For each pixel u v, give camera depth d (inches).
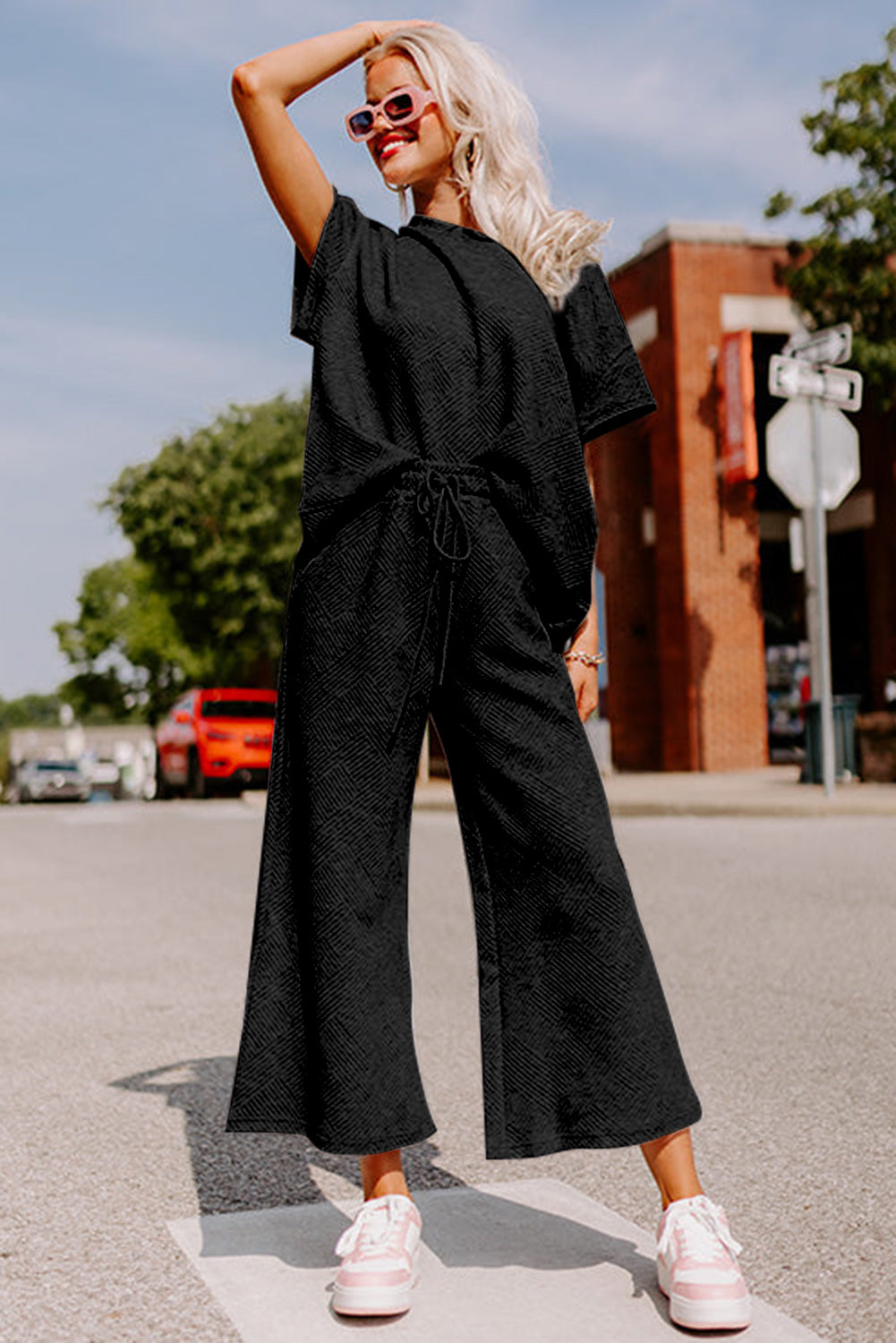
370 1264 78.1
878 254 735.7
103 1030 160.6
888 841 353.4
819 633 470.6
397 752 82.9
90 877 338.0
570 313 86.6
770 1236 91.0
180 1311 79.7
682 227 791.1
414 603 81.4
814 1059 140.0
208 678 1278.3
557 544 83.3
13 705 7135.8
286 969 84.5
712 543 789.9
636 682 844.6
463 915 257.6
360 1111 80.4
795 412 471.8
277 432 1171.9
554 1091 81.3
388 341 82.4
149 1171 108.0
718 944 211.0
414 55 87.7
